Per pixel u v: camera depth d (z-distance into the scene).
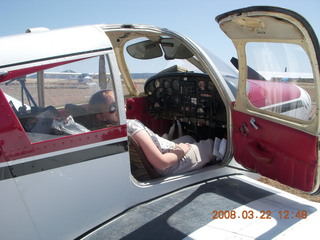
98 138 1.90
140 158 2.32
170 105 3.55
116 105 1.97
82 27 2.11
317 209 2.14
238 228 1.92
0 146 1.62
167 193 2.34
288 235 1.86
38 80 1.85
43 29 2.18
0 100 1.63
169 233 1.90
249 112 2.35
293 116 2.08
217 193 2.36
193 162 2.59
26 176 1.70
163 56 3.56
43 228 1.79
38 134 1.77
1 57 1.71
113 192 2.03
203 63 2.60
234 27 2.09
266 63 2.15
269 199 2.27
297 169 2.06
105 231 1.95
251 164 2.41
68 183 1.83
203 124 3.27
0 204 1.64
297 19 1.70
